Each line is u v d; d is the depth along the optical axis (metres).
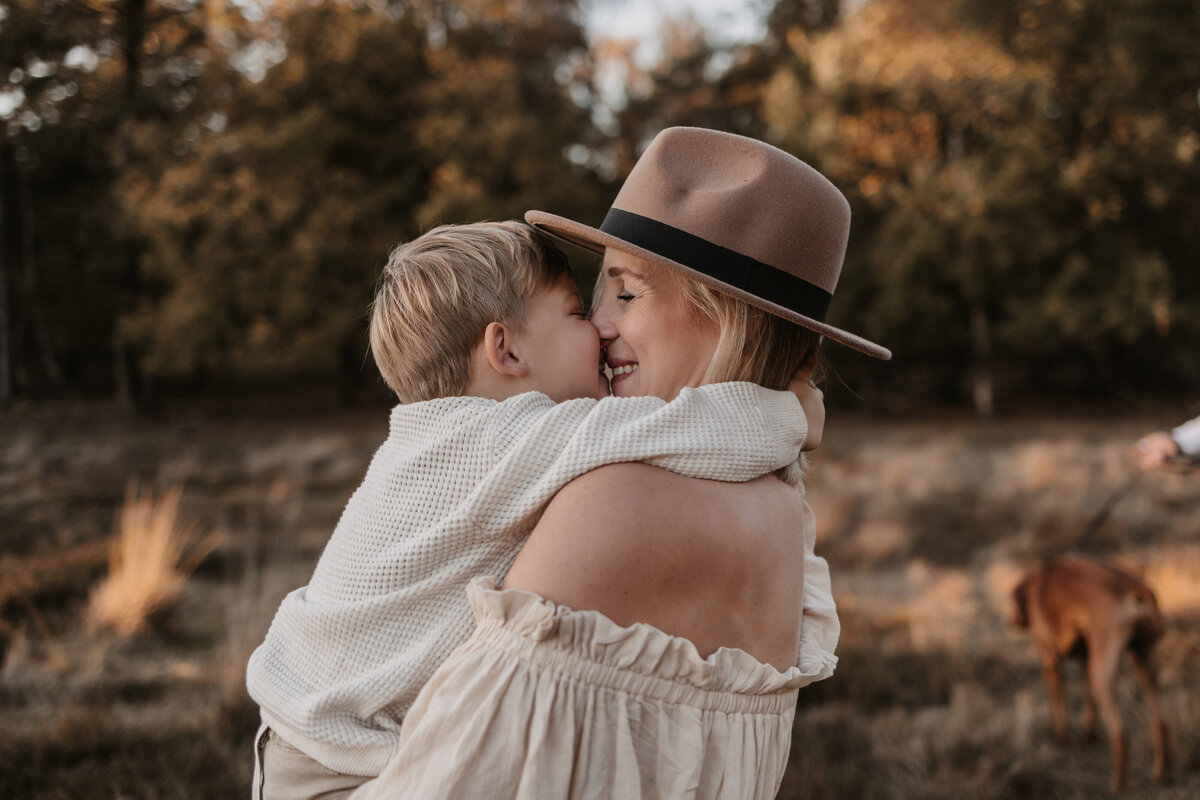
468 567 0.83
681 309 0.94
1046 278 18.58
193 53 19.25
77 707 3.57
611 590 0.73
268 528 7.50
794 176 0.94
